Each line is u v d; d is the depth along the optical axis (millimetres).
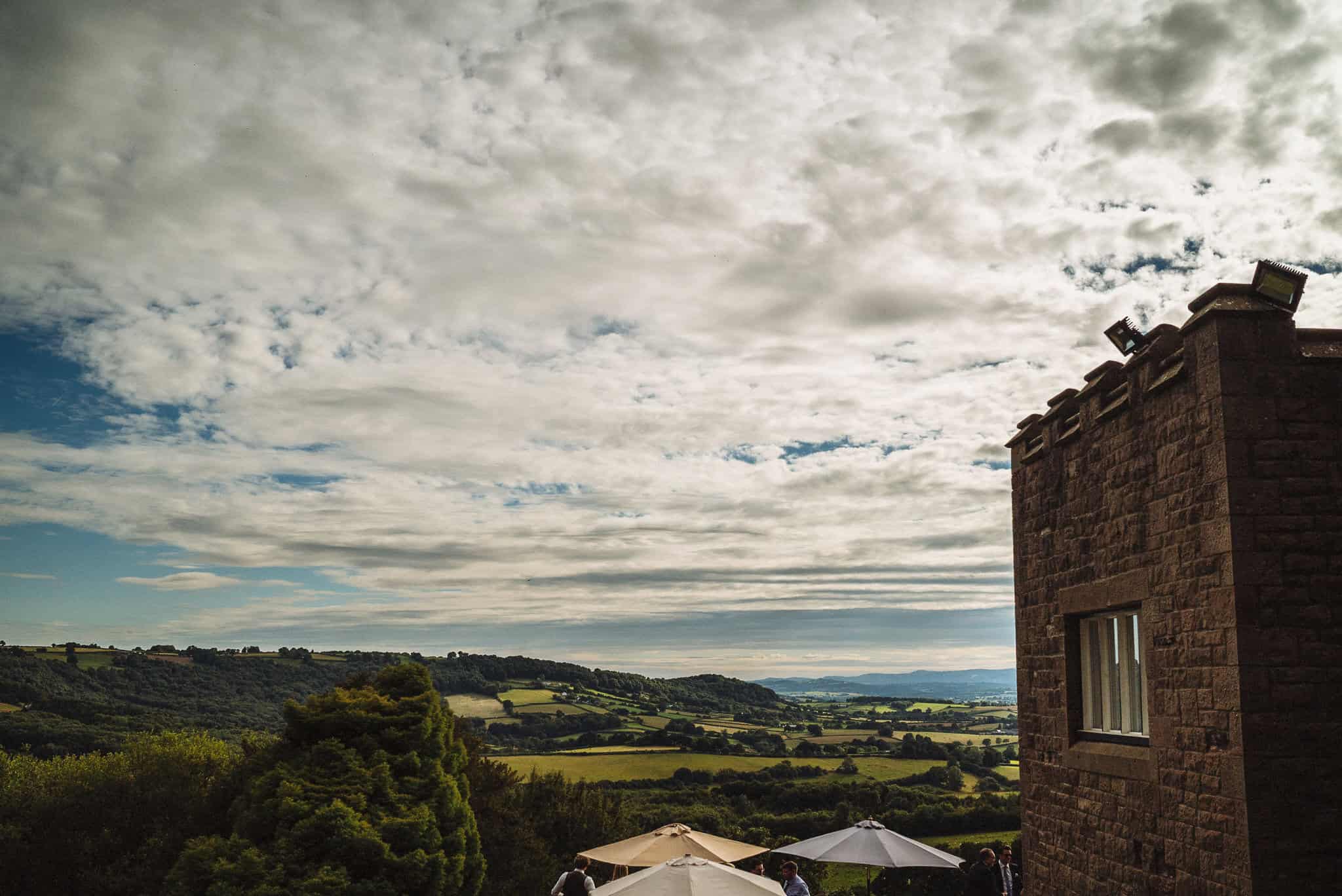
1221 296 8305
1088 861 10695
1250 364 8047
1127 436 9883
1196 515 8414
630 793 55812
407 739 17875
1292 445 7945
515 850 22016
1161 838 8953
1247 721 7590
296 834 15391
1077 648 11492
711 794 55344
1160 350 9156
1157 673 9094
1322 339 8242
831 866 41188
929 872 36219
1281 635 7688
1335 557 7789
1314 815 7457
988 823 43812
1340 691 7598
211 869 14945
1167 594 8922
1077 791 11086
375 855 15656
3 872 19297
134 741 23359
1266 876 7387
